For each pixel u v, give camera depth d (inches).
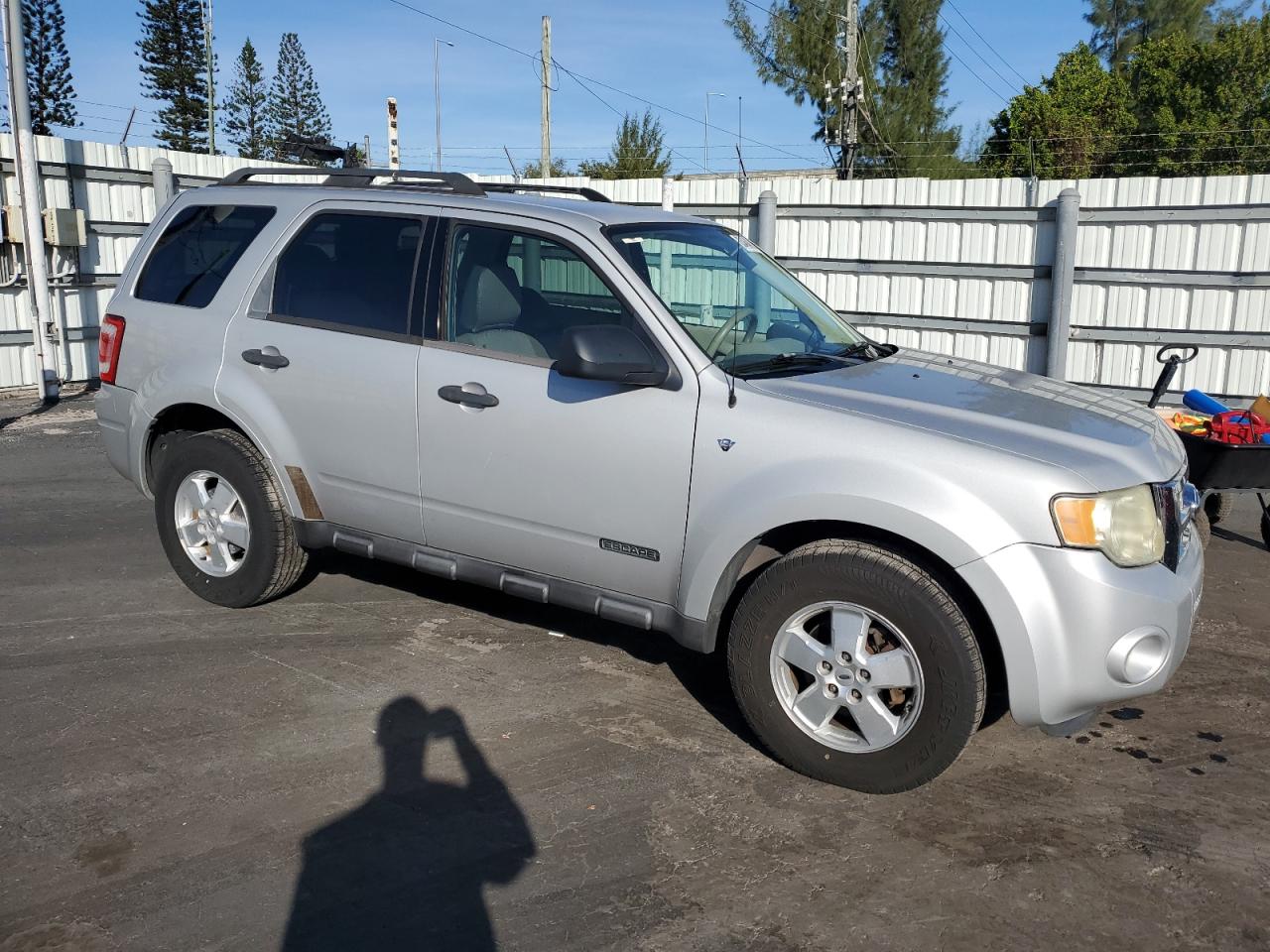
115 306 211.8
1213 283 400.5
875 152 1378.0
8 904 119.0
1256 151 1174.3
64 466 333.4
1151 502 140.1
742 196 496.4
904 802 145.1
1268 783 152.6
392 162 1290.6
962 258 450.0
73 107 1897.1
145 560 239.8
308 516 192.2
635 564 159.6
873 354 183.6
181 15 2183.8
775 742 150.6
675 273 174.9
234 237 200.7
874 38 1455.5
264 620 203.9
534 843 133.7
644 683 181.0
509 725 164.7
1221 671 192.1
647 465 155.0
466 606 213.8
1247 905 124.2
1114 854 134.1
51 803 139.3
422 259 178.2
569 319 166.4
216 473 199.0
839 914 121.1
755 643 149.3
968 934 118.2
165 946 113.0
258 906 120.0
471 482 171.2
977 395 160.2
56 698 169.5
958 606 137.6
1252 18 1825.8
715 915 120.4
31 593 217.3
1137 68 1669.5
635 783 148.4
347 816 138.5
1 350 445.4
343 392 181.6
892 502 136.6
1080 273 425.1
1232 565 254.8
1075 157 1198.9
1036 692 134.9
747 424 147.9
